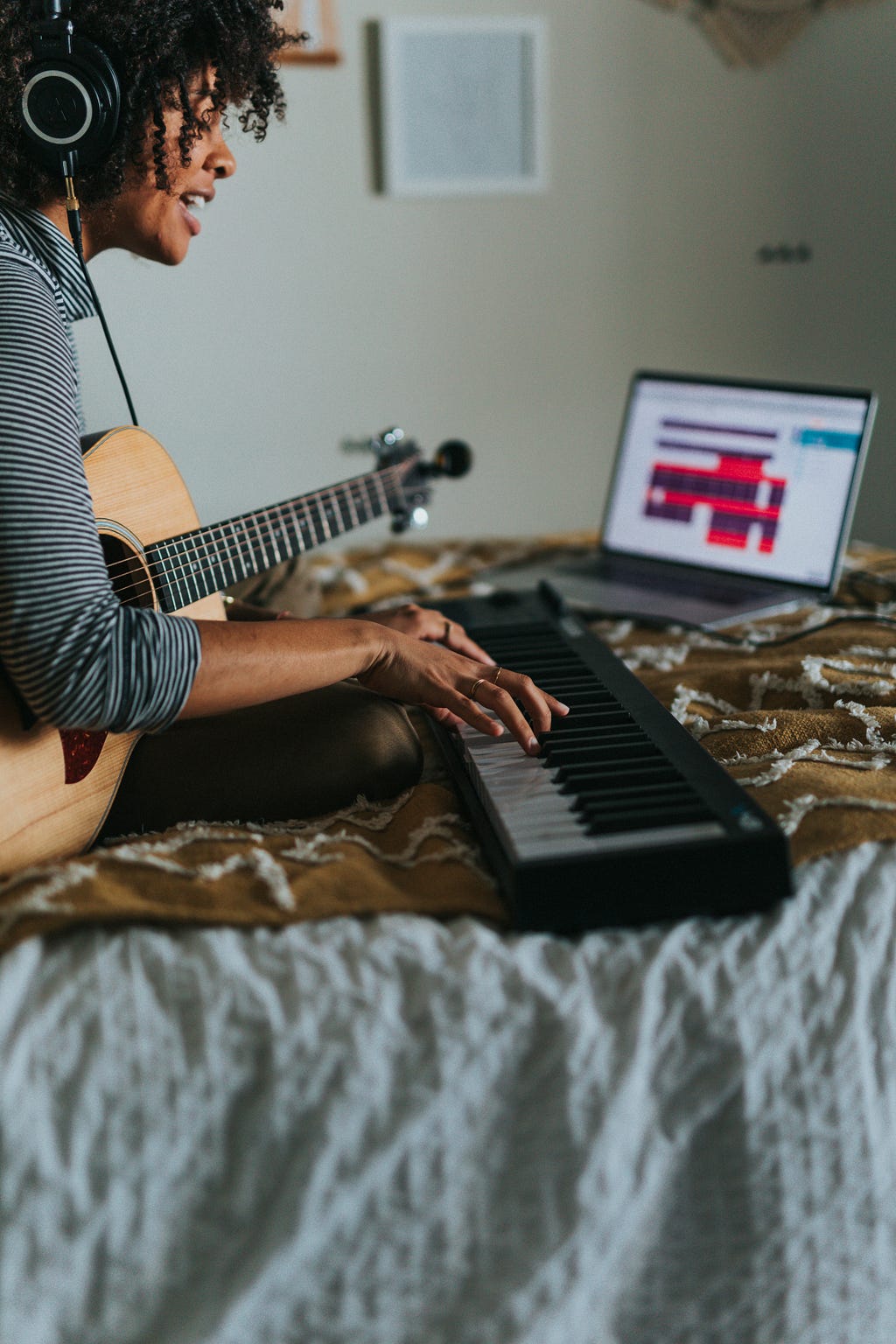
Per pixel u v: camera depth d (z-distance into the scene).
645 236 2.45
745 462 1.76
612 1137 0.77
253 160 2.21
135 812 1.06
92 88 0.96
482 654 1.17
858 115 2.45
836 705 1.23
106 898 0.83
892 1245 0.83
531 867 0.80
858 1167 0.82
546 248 2.41
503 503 2.53
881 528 2.67
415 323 2.38
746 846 0.82
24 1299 0.73
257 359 2.30
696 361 2.54
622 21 2.33
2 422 0.82
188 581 1.17
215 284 2.24
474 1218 0.78
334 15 2.19
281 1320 0.76
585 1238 0.77
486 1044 0.79
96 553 0.86
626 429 1.93
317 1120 0.77
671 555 1.83
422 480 1.63
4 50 0.97
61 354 0.89
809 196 2.49
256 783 1.05
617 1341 0.81
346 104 2.24
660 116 2.39
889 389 2.61
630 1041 0.79
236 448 2.33
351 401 2.39
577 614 1.64
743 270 2.51
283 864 0.92
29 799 0.93
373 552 2.06
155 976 0.79
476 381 2.45
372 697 1.12
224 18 1.01
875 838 0.90
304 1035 0.77
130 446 1.14
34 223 1.02
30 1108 0.75
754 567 1.72
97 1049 0.76
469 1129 0.78
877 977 0.84
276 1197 0.76
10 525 0.81
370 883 0.88
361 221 2.30
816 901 0.85
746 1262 0.81
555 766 0.98
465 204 2.35
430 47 2.25
